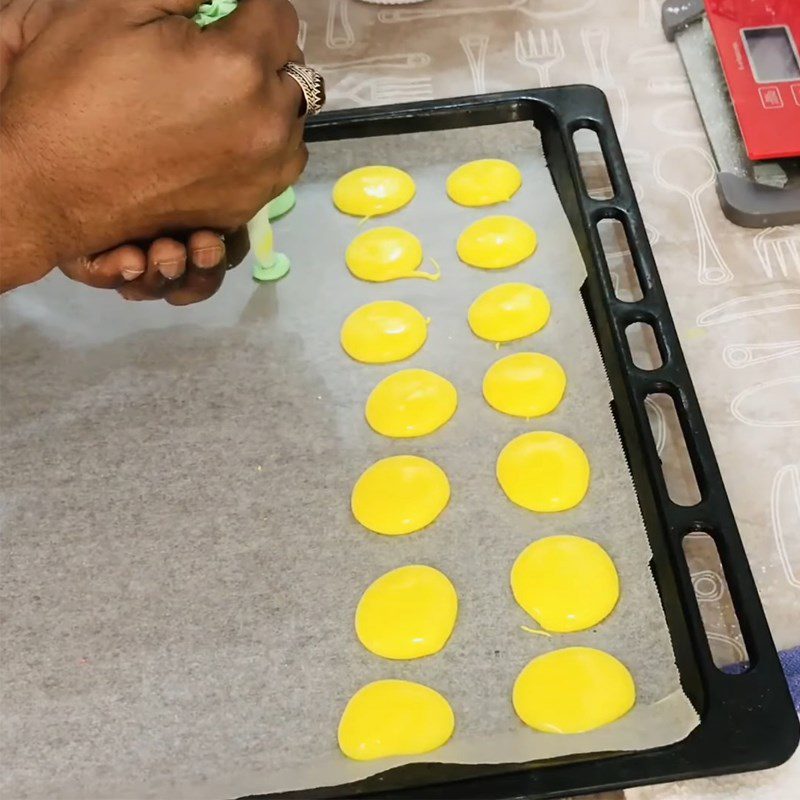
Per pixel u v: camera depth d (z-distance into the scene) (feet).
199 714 1.73
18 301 2.34
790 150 2.24
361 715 1.69
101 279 1.57
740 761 1.50
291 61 1.58
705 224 2.33
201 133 1.40
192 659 1.80
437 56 2.77
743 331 2.12
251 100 1.41
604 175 2.44
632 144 2.52
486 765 1.58
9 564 1.94
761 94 2.32
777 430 1.96
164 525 1.97
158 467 2.05
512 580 1.82
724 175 2.34
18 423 2.14
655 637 1.72
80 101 1.34
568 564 1.82
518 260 2.31
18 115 1.35
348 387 2.15
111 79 1.34
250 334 2.25
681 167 2.45
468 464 2.00
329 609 1.83
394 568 1.87
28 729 1.73
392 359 2.18
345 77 2.73
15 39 1.39
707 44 2.64
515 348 2.16
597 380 2.07
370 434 2.07
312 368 2.18
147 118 1.36
